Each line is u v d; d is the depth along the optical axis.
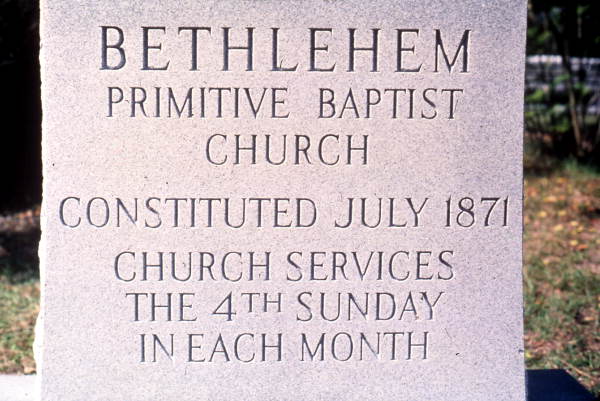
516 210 1.66
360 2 1.63
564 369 1.88
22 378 1.83
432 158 1.65
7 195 3.44
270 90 1.64
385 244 1.66
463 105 1.65
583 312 2.24
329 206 1.65
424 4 1.63
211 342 1.67
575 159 4.02
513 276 1.67
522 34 1.64
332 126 1.64
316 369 1.67
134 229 1.65
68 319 1.65
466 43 1.64
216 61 1.63
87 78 1.62
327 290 1.66
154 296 1.66
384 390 1.68
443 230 1.66
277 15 1.63
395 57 1.64
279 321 1.67
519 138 1.65
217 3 1.62
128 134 1.63
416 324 1.67
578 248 2.71
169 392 1.67
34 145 3.46
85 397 1.66
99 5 1.62
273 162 1.65
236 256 1.66
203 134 1.64
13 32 2.93
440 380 1.68
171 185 1.64
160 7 1.62
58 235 1.64
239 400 1.67
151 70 1.63
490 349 1.67
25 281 2.50
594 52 4.05
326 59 1.64
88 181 1.64
